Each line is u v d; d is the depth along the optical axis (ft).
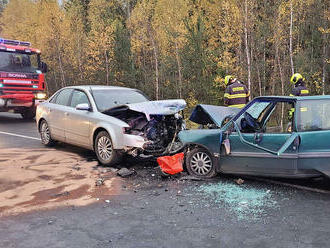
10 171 21.36
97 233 12.60
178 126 24.32
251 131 18.88
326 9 68.95
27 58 50.11
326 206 14.92
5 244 11.80
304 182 18.62
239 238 11.92
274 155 17.30
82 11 114.93
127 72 78.69
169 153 21.88
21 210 15.01
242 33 63.05
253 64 65.16
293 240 11.67
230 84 31.12
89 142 24.57
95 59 85.76
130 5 105.50
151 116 23.31
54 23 92.02
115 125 22.44
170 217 14.01
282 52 68.13
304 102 17.13
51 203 15.89
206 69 65.67
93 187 18.37
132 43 79.30
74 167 22.50
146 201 16.07
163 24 75.25
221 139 19.06
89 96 25.79
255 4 64.03
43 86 51.75
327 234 12.09
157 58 80.59
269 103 19.65
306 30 71.87
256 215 14.01
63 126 27.27
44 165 22.98
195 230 12.68
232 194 16.81
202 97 66.08
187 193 17.13
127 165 23.31
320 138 16.51
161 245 11.54
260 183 18.61
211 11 75.97
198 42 65.82
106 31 79.97
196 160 20.10
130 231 12.73
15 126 45.06
